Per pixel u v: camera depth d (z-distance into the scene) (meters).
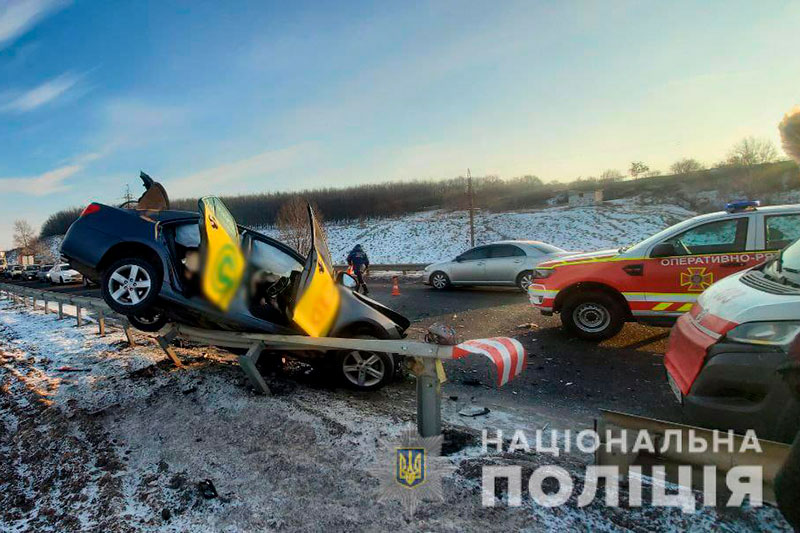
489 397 4.25
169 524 2.40
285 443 3.20
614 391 4.28
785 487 1.28
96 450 3.27
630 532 2.08
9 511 2.62
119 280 4.08
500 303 10.29
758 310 2.57
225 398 4.13
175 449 3.24
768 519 2.07
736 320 2.65
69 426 3.67
